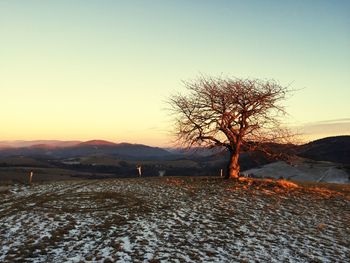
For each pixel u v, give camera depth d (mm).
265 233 24078
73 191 39375
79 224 25078
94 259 18359
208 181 46750
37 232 22969
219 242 21859
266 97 46000
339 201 36375
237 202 33844
